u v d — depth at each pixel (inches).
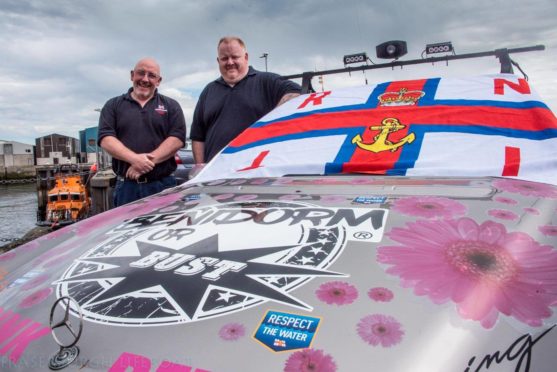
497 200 48.7
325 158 71.0
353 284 34.6
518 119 67.5
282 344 29.3
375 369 26.7
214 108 137.1
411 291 33.1
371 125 75.4
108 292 37.6
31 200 1760.6
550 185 54.1
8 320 37.6
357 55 109.5
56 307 37.3
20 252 53.9
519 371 26.8
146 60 143.5
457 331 29.2
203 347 29.9
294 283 35.5
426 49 103.7
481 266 35.9
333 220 46.5
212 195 63.2
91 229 56.4
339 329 30.0
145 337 31.7
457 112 72.3
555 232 40.9
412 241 40.4
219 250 42.6
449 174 61.3
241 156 79.4
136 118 145.1
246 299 34.1
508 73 86.4
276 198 57.0
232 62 133.7
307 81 114.0
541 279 34.1
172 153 145.9
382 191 54.9
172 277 38.5
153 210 59.5
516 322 30.0
